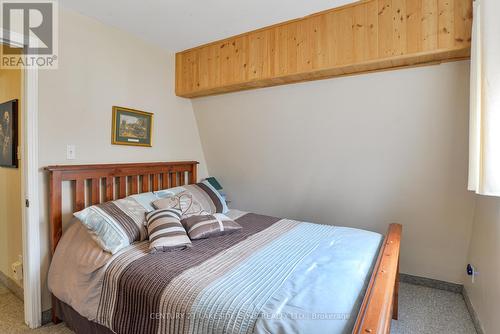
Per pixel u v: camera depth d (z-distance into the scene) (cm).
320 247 178
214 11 209
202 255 166
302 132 275
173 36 254
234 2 196
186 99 318
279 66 233
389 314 89
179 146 311
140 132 262
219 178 359
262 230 222
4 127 228
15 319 201
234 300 114
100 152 230
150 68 270
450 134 215
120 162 246
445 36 178
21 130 192
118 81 242
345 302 110
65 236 193
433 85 205
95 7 204
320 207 307
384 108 228
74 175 206
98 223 179
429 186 239
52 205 194
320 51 216
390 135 236
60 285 177
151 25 232
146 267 149
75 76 211
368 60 200
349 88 233
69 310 180
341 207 293
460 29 175
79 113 214
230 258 161
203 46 276
